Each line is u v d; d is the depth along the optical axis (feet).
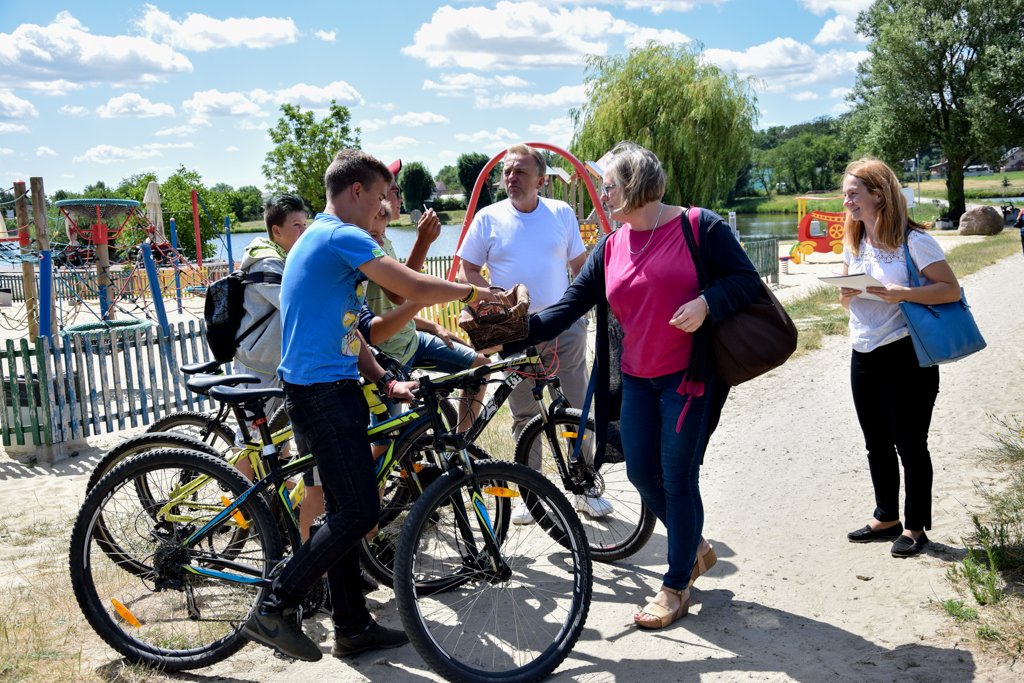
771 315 9.38
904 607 10.32
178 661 9.46
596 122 93.45
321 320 8.78
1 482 20.07
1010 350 26.96
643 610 10.46
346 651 9.80
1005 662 8.69
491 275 14.57
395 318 10.14
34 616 10.78
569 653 9.68
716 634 10.04
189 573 9.86
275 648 9.11
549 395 13.67
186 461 9.70
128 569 10.14
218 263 81.30
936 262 11.16
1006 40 119.65
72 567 9.55
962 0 123.44
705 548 11.39
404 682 9.21
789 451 18.01
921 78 125.70
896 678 8.60
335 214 9.16
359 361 10.03
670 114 90.79
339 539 8.79
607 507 12.75
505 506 11.40
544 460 14.74
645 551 13.12
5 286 79.41
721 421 21.30
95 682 9.14
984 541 11.06
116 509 10.03
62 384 22.40
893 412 11.73
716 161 91.35
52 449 22.04
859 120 139.64
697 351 9.56
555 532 9.93
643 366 10.06
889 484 12.34
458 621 10.69
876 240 11.62
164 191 125.70
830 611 10.47
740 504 14.75
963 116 123.54
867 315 11.78
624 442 10.53
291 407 8.91
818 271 70.54
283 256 12.73
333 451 8.76
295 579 8.84
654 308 9.73
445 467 9.73
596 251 10.77
